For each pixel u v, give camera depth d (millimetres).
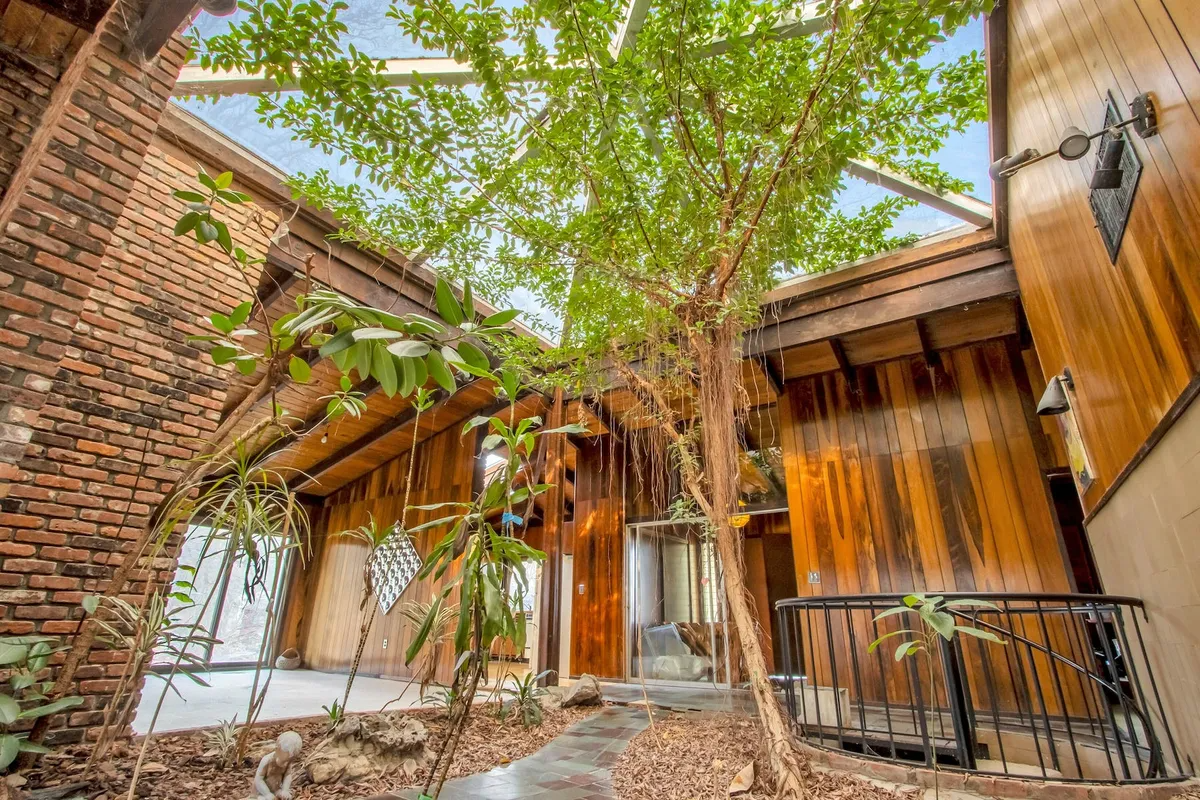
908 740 3680
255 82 3543
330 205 3787
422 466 7949
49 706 1889
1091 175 2535
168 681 1905
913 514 5180
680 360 3662
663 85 3021
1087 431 3260
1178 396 2061
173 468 3035
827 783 2336
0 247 1990
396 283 4910
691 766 2746
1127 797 2008
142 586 2818
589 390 6137
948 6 2285
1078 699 4137
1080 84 2537
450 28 2582
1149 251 2115
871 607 2602
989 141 3920
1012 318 4883
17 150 2332
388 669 7109
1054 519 4621
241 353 1385
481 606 1548
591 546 7586
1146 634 2836
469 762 3006
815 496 5676
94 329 2902
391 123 2863
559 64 2814
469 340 1132
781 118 3021
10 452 1891
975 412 5191
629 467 7617
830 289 5094
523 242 3871
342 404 1588
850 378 5781
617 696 5301
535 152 3764
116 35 2352
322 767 2547
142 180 3279
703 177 3332
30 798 2006
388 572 7359
